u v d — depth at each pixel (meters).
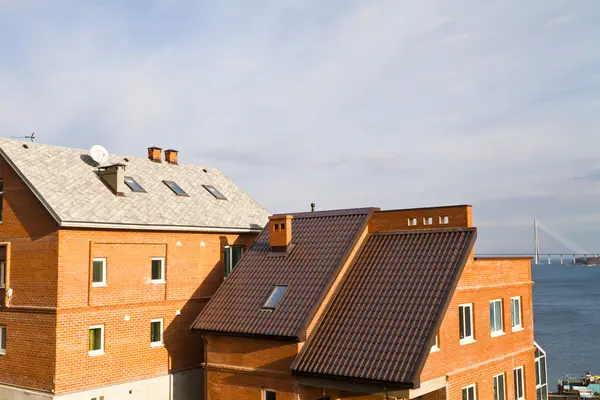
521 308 23.55
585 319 107.50
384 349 16.36
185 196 27.14
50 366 20.14
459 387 18.59
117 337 22.02
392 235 20.86
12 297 21.72
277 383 18.08
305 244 21.73
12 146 22.91
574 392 46.59
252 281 21.16
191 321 24.95
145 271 23.27
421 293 17.61
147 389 22.92
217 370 19.72
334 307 18.81
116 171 23.73
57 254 20.33
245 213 28.88
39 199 20.62
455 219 21.45
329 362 16.86
